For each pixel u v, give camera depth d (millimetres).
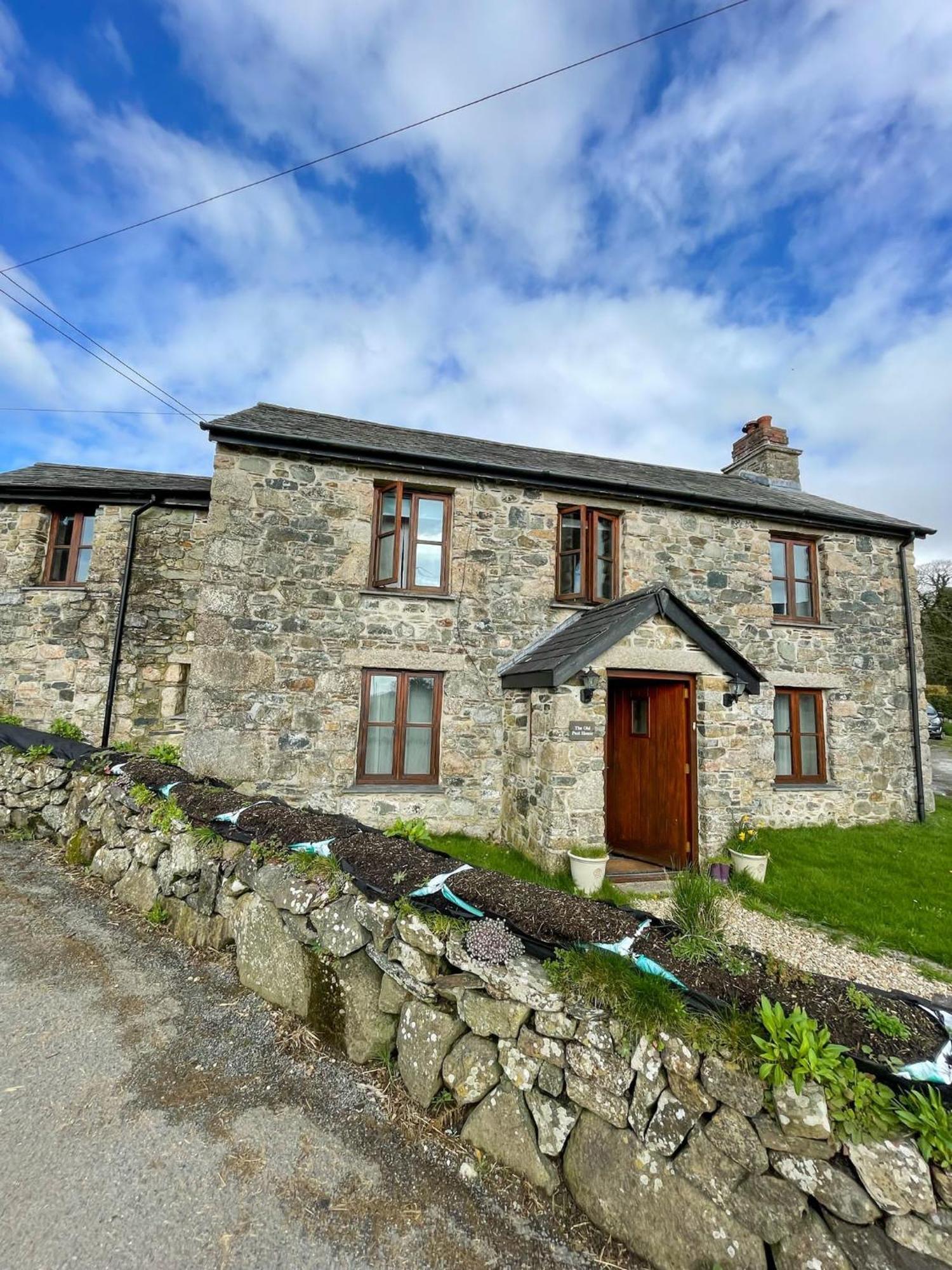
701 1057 1982
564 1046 2277
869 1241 1634
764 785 8258
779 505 8703
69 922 4238
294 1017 3172
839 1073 1811
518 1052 2381
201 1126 2432
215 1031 3076
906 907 5430
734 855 6137
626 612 6152
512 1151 2277
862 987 2160
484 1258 1934
